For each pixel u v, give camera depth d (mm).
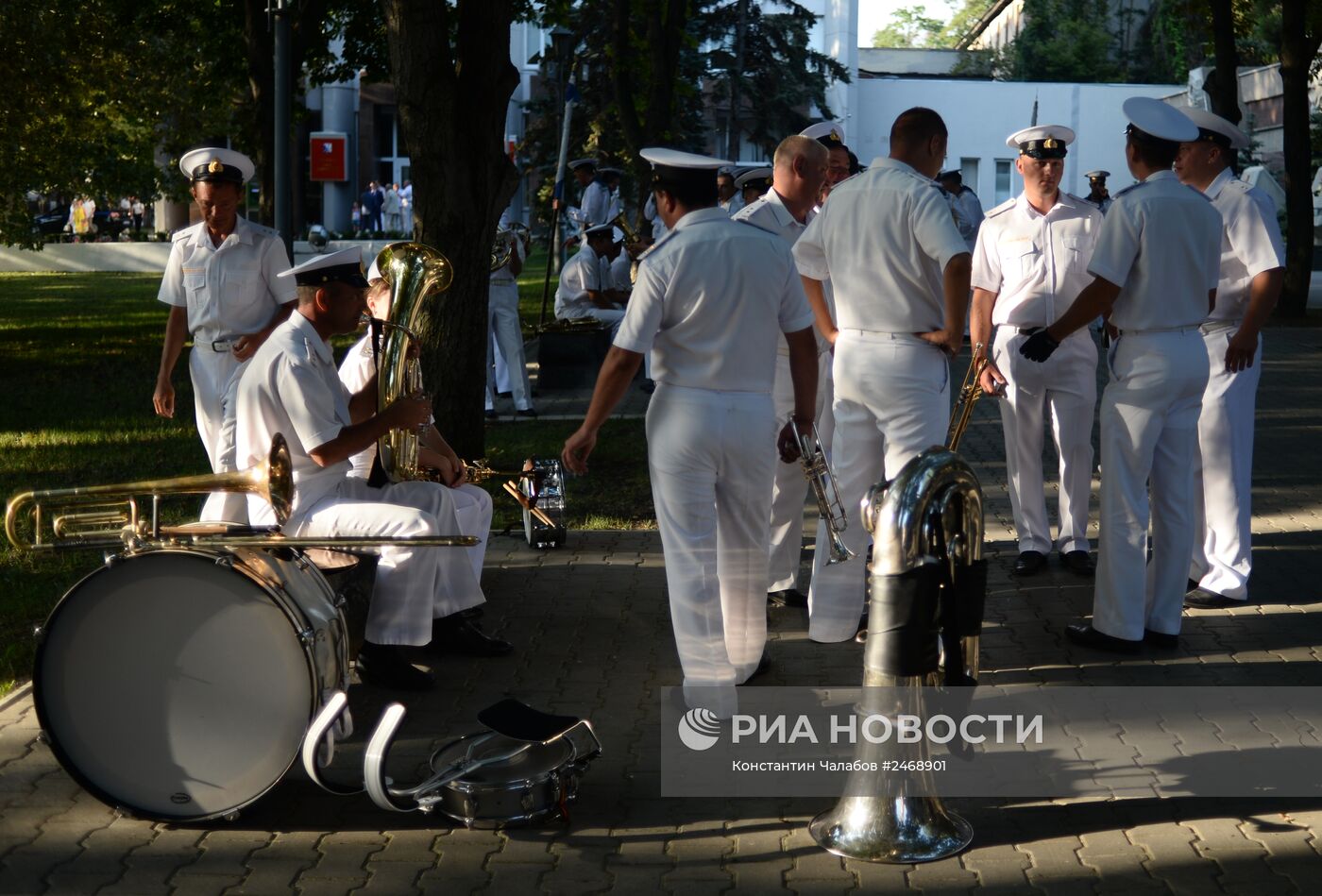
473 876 4016
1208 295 5992
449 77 8742
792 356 5383
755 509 5285
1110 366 6059
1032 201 7402
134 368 16906
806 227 6246
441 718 5277
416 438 5746
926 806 4215
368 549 5445
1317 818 4375
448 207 8875
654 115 17797
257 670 4227
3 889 3904
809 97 43250
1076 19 63844
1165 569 6113
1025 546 7484
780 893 3920
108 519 4531
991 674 5801
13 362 17484
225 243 7199
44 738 4270
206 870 4047
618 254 15148
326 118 46281
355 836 4281
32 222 20781
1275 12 37719
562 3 22938
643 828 4344
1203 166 6695
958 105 51656
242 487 4441
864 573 6141
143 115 24203
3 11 17453
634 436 11375
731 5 40438
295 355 5316
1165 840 4230
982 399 13977
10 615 6566
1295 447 11117
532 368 16078
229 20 21359
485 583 7184
